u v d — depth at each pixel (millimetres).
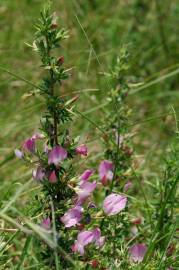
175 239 3521
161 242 3500
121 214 3504
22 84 6285
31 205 3186
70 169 3135
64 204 3117
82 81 6207
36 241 3201
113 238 3438
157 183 3715
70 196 3143
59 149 3055
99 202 4109
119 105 4004
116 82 4090
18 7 7363
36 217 3141
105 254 3355
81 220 3174
